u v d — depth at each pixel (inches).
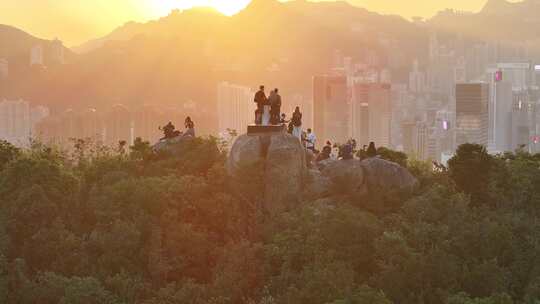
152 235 4158.5
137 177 4680.1
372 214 4178.2
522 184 4601.4
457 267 3853.3
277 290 3796.8
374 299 3518.7
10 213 4286.4
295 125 4490.7
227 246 4114.2
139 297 3890.3
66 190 4549.7
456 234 4082.2
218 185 4382.4
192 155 4722.0
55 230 4205.2
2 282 3860.7
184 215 4318.4
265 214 4242.1
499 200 4571.9
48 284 3836.1
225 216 4293.8
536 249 4025.6
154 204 4315.9
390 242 3873.0
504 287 3833.7
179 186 4357.8
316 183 4284.0
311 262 3875.5
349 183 4284.0
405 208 4256.9
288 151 4224.9
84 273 4025.6
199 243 4143.7
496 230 4077.3
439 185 4439.0
